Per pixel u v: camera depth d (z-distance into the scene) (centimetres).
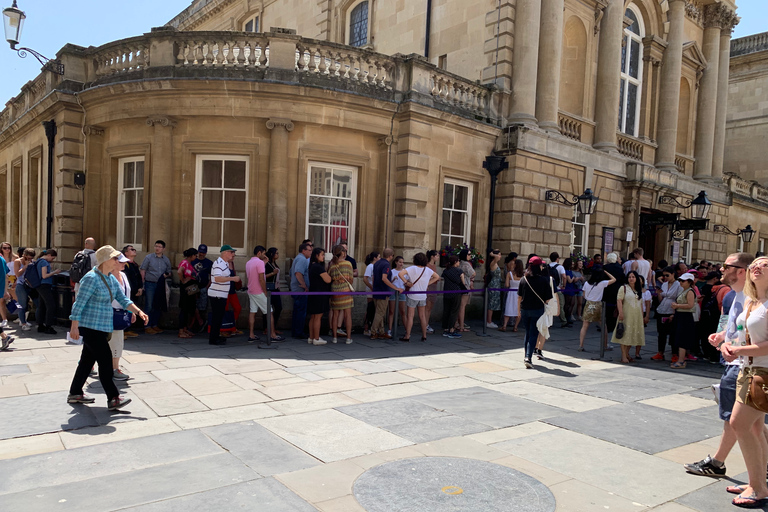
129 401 574
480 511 370
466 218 1452
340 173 1232
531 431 546
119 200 1237
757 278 384
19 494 375
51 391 632
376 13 1847
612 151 1756
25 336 988
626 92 1933
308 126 1166
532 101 1495
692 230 2008
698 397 717
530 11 1473
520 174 1445
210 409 582
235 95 1114
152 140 1145
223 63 1142
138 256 1152
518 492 402
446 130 1341
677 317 927
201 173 1160
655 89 2028
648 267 1366
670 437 545
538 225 1505
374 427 540
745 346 377
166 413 564
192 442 484
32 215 1524
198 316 1054
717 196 2272
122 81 1160
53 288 1020
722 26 2303
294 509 364
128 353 849
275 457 454
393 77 1252
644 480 436
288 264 1148
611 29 1747
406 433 526
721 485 432
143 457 447
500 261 1457
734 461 484
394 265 1213
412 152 1245
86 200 1238
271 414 572
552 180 1542
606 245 1736
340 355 898
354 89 1188
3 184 1853
